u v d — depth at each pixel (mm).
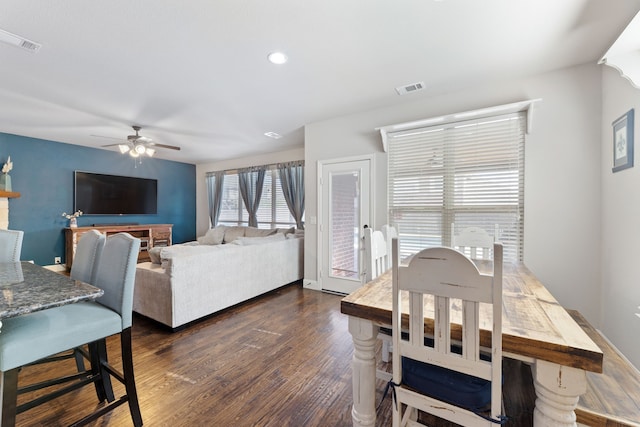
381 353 2328
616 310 2148
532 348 920
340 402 1708
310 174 4113
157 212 6703
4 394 1139
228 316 3098
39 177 4977
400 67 2477
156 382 1897
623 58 1763
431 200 3199
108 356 2258
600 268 2404
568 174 2523
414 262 1032
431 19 1853
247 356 2244
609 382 1228
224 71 2521
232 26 1904
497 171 2842
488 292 918
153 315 2816
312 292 4012
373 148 3549
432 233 3191
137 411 1492
